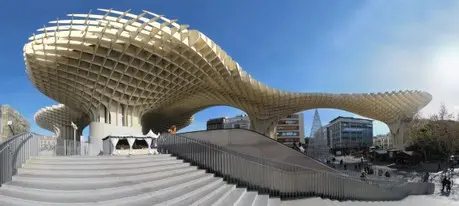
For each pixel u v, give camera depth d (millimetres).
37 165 10852
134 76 30125
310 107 57906
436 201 18516
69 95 32344
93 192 8125
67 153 19422
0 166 8211
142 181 10047
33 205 6996
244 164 14023
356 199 17984
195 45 27500
